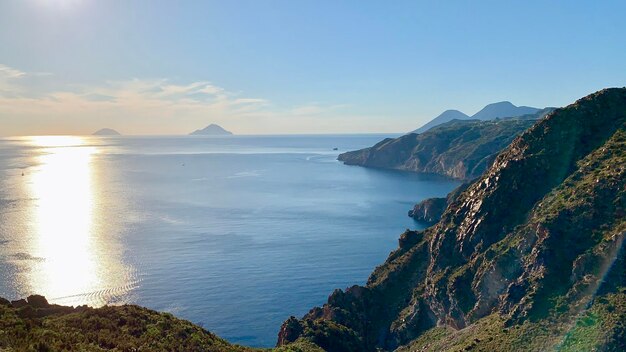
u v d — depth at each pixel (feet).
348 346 321.73
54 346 163.43
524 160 378.94
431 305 362.74
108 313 218.38
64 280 487.61
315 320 346.54
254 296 467.11
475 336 286.25
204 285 489.26
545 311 263.08
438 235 415.64
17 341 161.07
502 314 292.40
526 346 245.65
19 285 468.75
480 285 327.47
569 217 302.86
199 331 228.84
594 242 279.69
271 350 261.85
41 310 224.33
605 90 392.27
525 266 306.35
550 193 342.44
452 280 351.46
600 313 239.91
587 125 375.45
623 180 299.99
